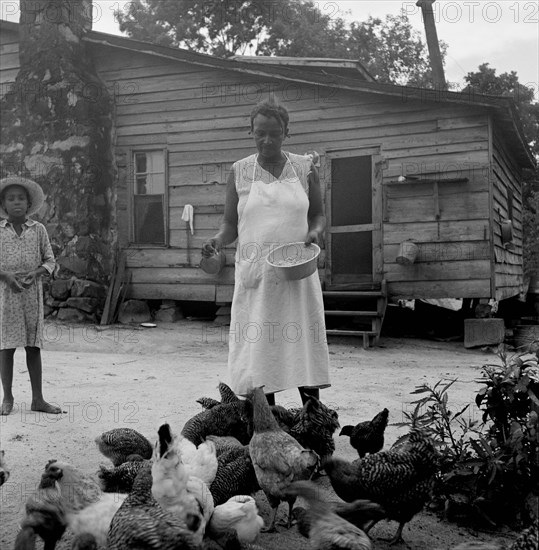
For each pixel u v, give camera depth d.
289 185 4.52
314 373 4.50
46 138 13.76
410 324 14.08
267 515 3.93
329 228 13.29
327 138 13.26
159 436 3.03
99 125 13.97
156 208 14.60
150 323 13.77
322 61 15.34
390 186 12.74
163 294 14.27
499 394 4.01
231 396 5.00
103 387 7.45
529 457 3.68
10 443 4.99
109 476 3.72
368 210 13.43
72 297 13.35
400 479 3.39
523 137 14.40
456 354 11.18
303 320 4.43
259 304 4.38
